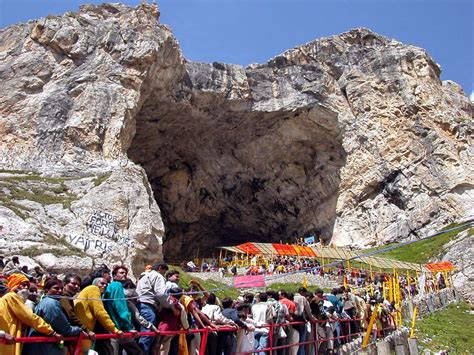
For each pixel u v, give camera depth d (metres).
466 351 20.11
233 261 38.22
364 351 13.41
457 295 31.34
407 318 23.86
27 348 6.02
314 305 12.06
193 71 41.19
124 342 7.24
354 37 48.38
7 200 19.61
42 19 34.56
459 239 36.34
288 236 49.62
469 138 44.66
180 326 7.96
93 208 20.61
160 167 47.41
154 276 7.97
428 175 42.66
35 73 32.72
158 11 38.97
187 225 50.62
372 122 45.16
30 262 16.25
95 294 6.83
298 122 45.31
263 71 45.16
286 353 10.86
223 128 44.91
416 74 46.50
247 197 49.62
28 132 30.33
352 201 45.38
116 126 31.84
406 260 37.53
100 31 35.47
